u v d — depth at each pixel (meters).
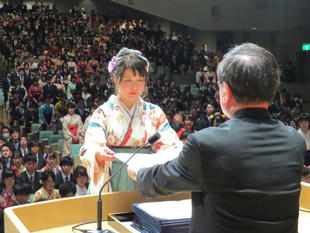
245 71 1.04
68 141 8.67
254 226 0.96
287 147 1.04
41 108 10.44
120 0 20.52
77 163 6.90
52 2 21.83
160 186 1.11
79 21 19.25
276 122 1.09
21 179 5.76
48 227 1.39
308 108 14.80
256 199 0.96
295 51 16.03
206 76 15.94
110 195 1.47
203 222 1.01
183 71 17.03
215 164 0.98
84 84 12.62
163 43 18.19
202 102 13.38
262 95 1.06
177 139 2.02
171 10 19.45
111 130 1.92
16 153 6.51
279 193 0.98
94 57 15.68
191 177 1.02
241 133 1.02
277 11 16.56
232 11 17.75
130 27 19.23
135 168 1.33
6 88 12.24
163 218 1.24
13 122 10.77
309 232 1.36
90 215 1.46
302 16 15.94
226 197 0.97
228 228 0.96
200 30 18.94
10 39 16.44
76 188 5.27
